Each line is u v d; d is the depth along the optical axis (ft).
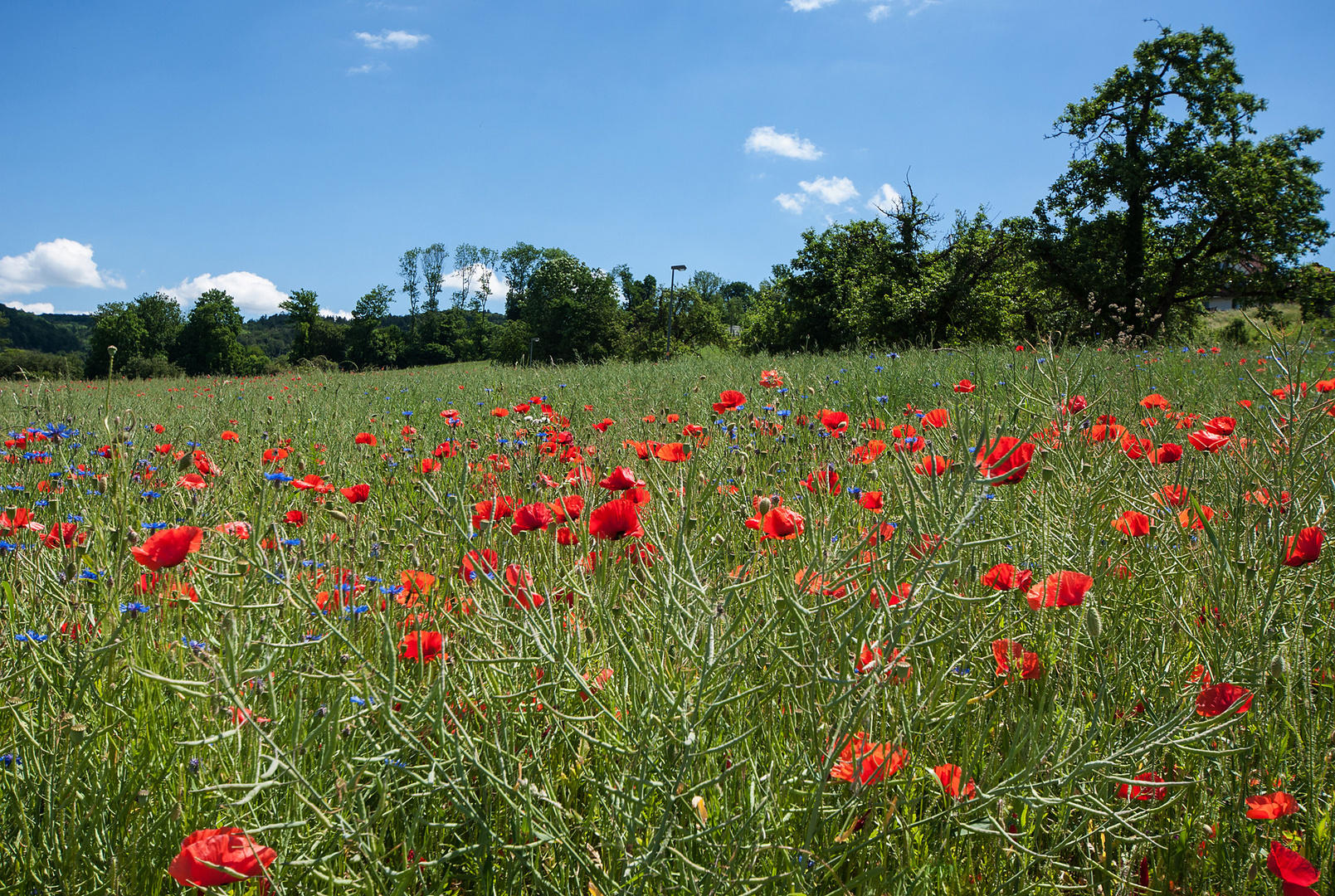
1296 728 4.94
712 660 4.58
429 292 371.97
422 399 32.22
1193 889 4.52
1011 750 4.83
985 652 6.32
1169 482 9.03
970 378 20.12
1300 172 109.29
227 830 3.55
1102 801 4.83
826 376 26.71
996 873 4.49
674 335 231.71
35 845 4.35
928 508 5.49
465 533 5.29
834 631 4.96
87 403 18.02
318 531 9.00
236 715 4.45
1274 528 6.28
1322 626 5.97
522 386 33.42
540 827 4.41
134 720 5.32
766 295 174.40
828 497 7.79
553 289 285.43
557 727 5.17
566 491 9.60
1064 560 6.88
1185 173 110.01
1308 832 4.48
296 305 314.14
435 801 4.84
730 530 8.09
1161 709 5.47
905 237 131.95
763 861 4.47
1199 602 6.94
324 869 4.22
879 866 4.25
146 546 4.93
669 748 4.58
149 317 268.82
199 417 21.16
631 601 6.60
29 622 6.01
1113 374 18.97
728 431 13.05
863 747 4.40
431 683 5.21
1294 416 7.55
